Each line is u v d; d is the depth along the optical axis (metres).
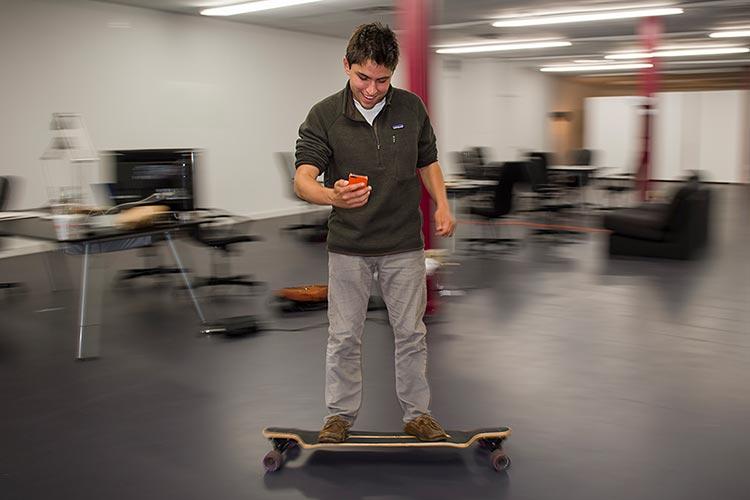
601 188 11.57
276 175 10.74
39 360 3.97
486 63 15.70
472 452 2.78
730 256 7.13
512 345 4.18
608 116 17.81
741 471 2.59
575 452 2.76
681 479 2.53
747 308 5.02
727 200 12.66
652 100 9.84
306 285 5.79
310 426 3.04
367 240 2.46
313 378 3.64
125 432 2.99
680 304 5.16
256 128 10.37
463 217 10.23
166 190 4.62
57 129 7.46
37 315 4.97
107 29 8.27
